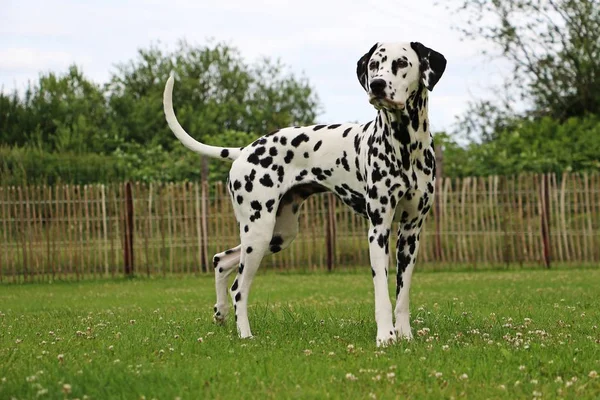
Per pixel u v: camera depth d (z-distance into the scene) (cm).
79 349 637
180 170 2025
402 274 713
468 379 513
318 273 1617
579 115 2853
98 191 1572
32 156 2044
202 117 3628
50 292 1345
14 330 782
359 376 522
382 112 676
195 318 861
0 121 3016
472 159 2086
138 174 2042
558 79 2812
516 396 480
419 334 702
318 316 855
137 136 3419
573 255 1627
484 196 1630
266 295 1200
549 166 2023
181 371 533
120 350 621
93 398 475
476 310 898
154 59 4184
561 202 1627
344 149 721
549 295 1068
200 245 1599
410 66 657
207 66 4209
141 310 989
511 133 2472
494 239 1628
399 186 679
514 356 577
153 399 466
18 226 1548
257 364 562
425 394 480
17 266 1549
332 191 744
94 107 3422
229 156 787
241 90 4228
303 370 541
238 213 761
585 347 615
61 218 1560
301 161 742
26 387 494
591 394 477
